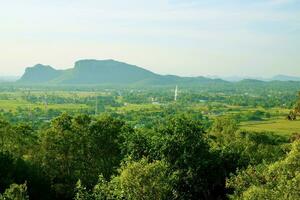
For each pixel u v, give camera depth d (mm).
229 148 78750
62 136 77000
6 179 64875
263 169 57031
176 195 61344
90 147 77750
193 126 72250
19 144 78688
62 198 75062
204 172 69812
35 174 72375
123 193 49344
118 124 82188
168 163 62750
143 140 70500
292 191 44219
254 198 46531
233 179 57906
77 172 76688
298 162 49375
